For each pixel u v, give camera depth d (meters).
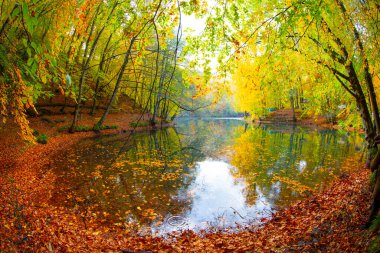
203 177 11.22
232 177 11.30
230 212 7.79
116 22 4.86
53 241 5.07
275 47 5.04
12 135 15.02
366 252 4.00
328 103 12.70
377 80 8.70
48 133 19.11
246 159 14.92
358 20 4.47
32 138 5.87
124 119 31.61
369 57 4.56
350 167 12.77
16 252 4.31
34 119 21.47
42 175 10.52
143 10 4.02
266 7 5.25
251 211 7.86
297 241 5.34
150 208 7.97
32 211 6.45
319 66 7.79
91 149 17.05
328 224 5.79
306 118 45.34
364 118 8.62
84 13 4.14
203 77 4.67
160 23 4.08
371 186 6.73
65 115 25.58
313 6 3.83
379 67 4.80
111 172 11.69
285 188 9.88
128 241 5.94
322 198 8.24
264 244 5.48
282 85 7.49
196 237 6.22
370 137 8.69
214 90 4.83
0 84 4.05
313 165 13.42
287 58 6.62
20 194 7.80
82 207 7.83
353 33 4.89
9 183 8.48
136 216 7.42
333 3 4.45
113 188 9.60
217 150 17.88
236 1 4.71
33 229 5.34
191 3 4.01
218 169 12.63
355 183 8.79
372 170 6.36
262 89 6.20
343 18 4.73
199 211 7.82
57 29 3.33
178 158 15.14
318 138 24.38
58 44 3.65
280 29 4.15
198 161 14.41
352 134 27.20
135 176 11.16
